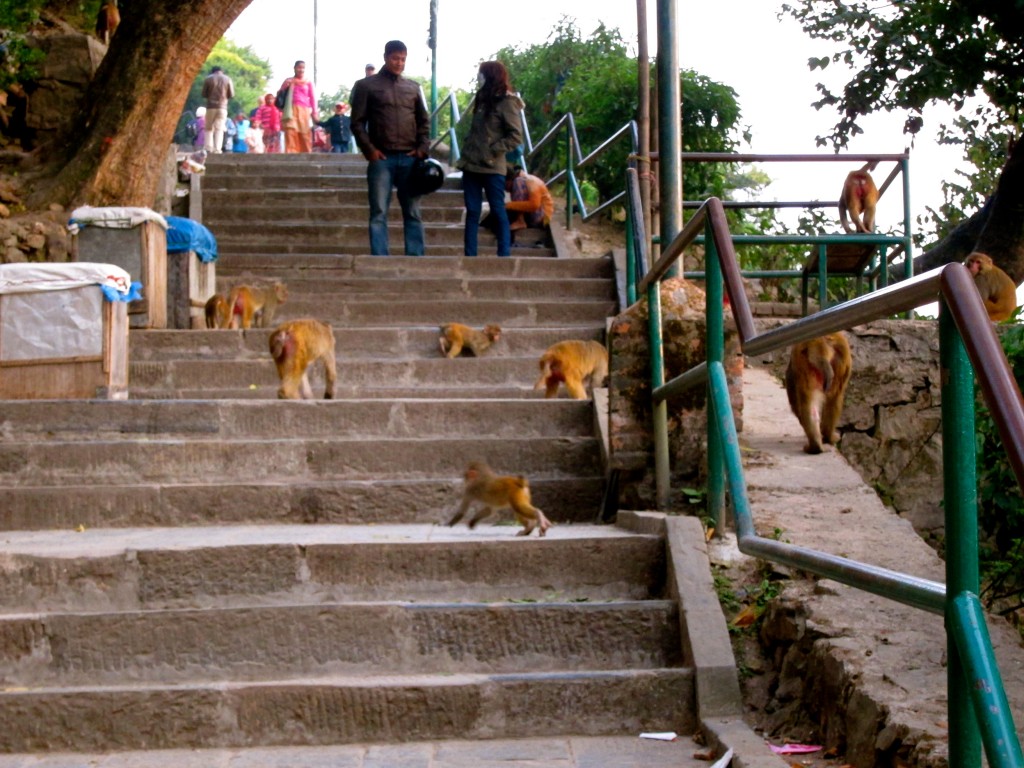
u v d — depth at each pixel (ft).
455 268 37.22
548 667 16.02
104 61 37.96
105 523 20.45
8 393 24.82
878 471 28.48
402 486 20.68
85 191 36.37
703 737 14.56
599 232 45.03
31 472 21.89
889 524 18.21
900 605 14.87
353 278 35.45
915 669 12.94
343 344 29.94
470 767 13.85
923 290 9.32
